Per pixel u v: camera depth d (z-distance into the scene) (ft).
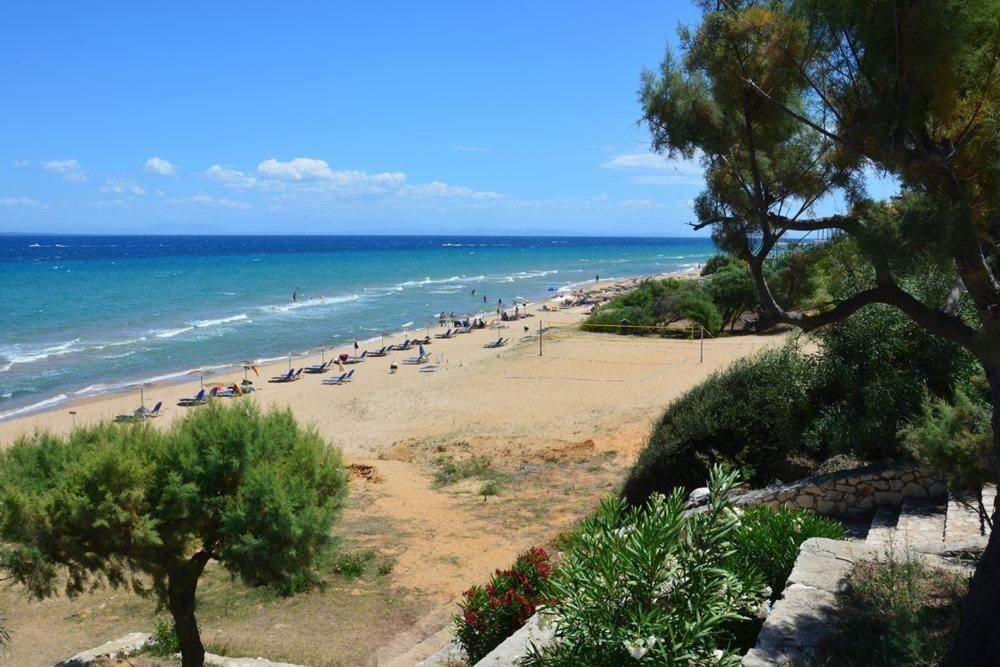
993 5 13.89
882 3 14.21
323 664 31.22
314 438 32.94
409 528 47.65
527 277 337.93
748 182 18.83
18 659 33.45
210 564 43.75
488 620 23.54
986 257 15.93
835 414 33.81
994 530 14.38
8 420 89.56
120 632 36.32
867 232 15.40
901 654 14.55
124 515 27.40
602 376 98.94
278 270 364.79
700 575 14.11
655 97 19.03
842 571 18.72
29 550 26.91
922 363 33.12
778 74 16.94
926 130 15.28
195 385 109.91
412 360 125.70
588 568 14.48
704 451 38.45
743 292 132.98
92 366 124.88
